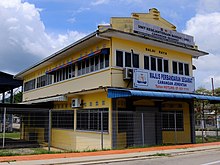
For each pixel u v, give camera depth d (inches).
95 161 478.0
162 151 605.3
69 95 813.9
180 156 553.6
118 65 681.6
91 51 761.6
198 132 1439.5
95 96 733.9
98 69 724.7
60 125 914.7
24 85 1330.0
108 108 668.7
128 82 680.4
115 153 563.5
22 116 1059.9
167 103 839.1
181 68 832.3
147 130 745.6
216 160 490.9
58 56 905.5
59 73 960.3
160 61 776.3
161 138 758.5
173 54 815.7
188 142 821.9
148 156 540.4
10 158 484.4
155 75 693.9
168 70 792.3
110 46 679.1
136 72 658.2
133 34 681.0
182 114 851.4
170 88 723.4
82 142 766.5
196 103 1344.7
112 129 647.8
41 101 925.2
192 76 855.7
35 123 1035.3
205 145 751.7
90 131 731.4
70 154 544.4
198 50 834.2
